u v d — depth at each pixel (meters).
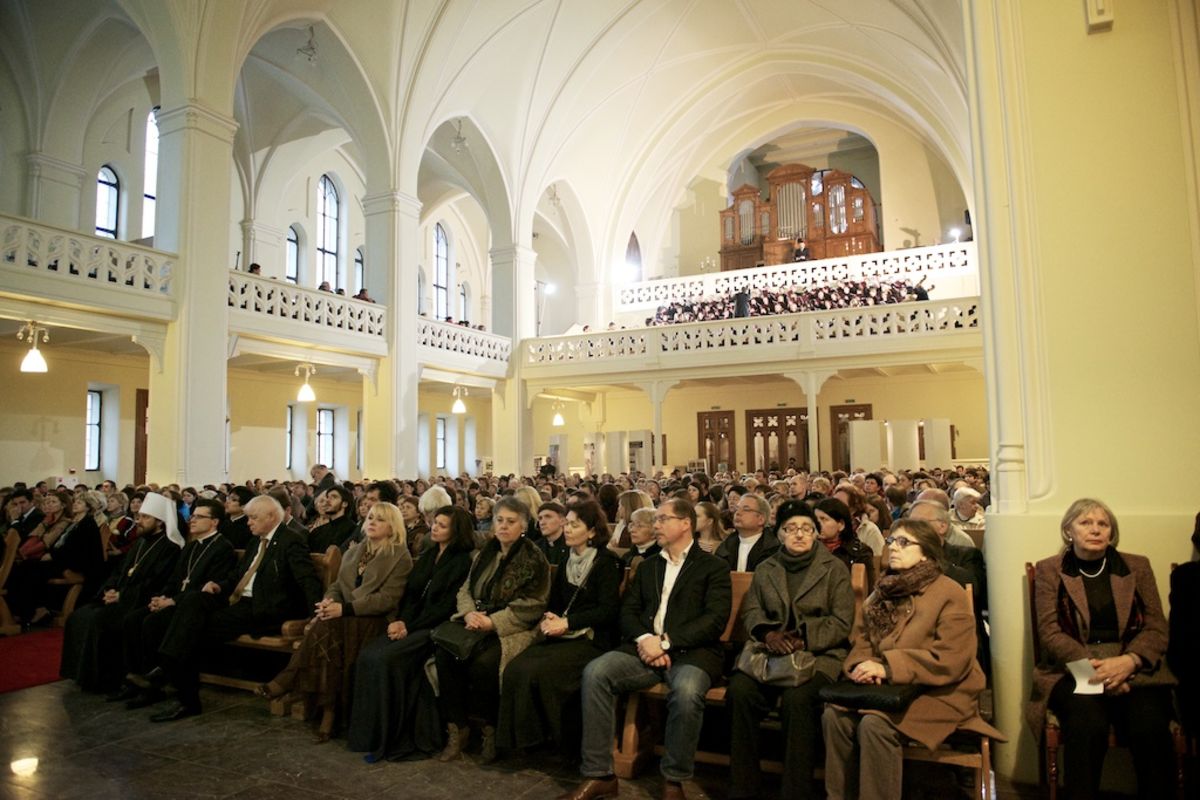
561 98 19.83
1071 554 3.74
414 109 16.39
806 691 3.75
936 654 3.52
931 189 23.14
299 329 13.95
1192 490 3.97
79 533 7.89
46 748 4.57
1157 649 3.44
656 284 24.38
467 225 26.91
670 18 19.50
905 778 3.98
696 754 4.30
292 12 13.57
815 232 25.02
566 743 4.28
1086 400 4.15
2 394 13.47
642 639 4.14
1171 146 4.11
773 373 17.28
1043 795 3.82
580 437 25.58
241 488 7.21
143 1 11.77
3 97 14.09
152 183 17.08
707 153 26.16
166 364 11.55
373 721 4.45
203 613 5.30
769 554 5.20
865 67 20.30
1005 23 4.42
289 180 20.16
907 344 16.09
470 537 5.07
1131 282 4.12
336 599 5.14
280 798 3.87
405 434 16.17
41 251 9.84
